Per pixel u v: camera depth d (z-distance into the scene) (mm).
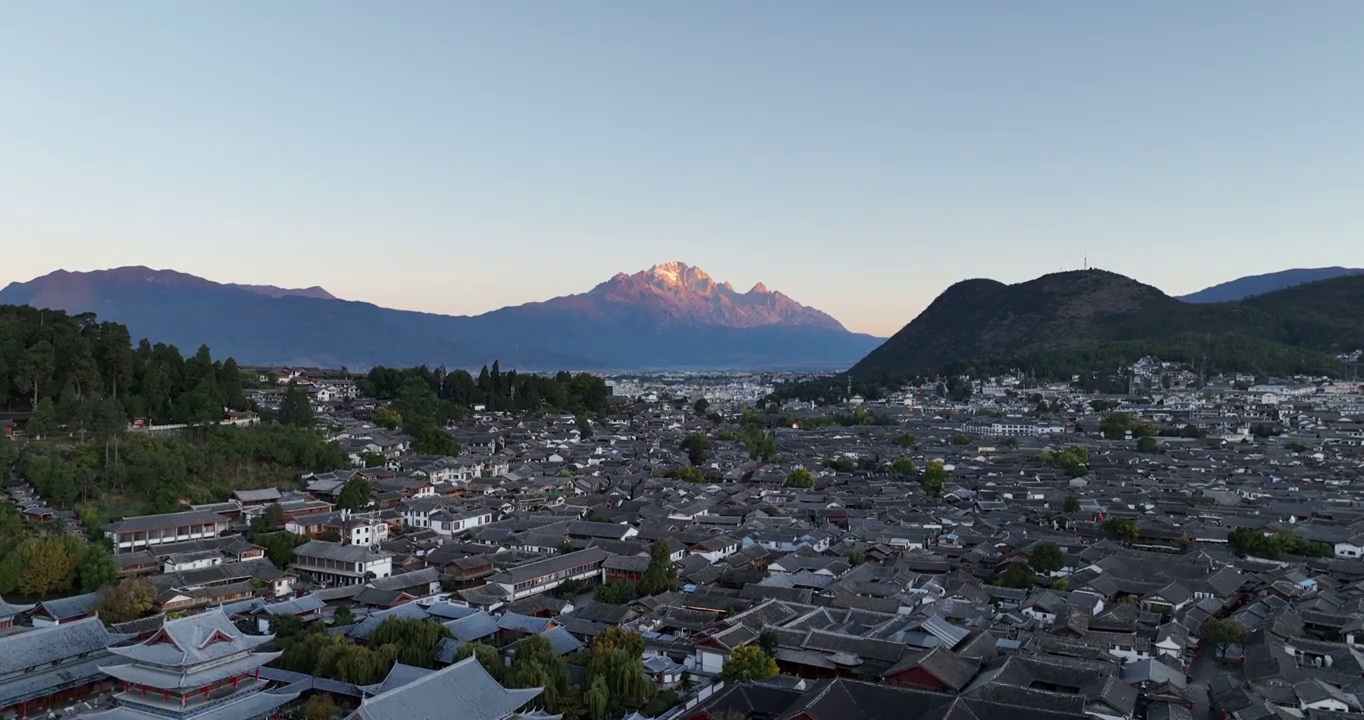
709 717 91688
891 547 188625
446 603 137250
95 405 188250
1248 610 135750
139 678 85688
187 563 155500
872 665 110000
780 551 187750
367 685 101250
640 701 102375
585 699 98875
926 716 87625
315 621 127062
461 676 86438
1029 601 139875
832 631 122625
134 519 163250
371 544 180375
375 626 121188
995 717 88188
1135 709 96938
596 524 195375
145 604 131750
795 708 90688
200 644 87312
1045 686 101625
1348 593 145500
